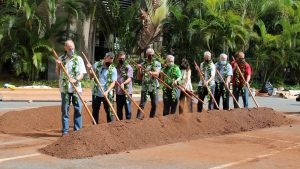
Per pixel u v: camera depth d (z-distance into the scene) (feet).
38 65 64.08
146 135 26.48
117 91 30.55
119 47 74.95
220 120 32.45
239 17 78.79
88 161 21.61
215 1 78.64
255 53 86.22
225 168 21.04
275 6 86.69
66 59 27.22
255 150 25.58
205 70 36.86
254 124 34.24
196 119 31.07
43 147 24.45
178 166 21.16
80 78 27.02
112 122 26.22
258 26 87.20
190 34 78.59
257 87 85.92
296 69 96.32
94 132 24.13
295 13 89.81
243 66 39.32
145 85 32.14
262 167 21.45
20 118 32.37
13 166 20.31
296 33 85.56
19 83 65.51
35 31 65.98
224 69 37.70
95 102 29.07
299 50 87.04
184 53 82.89
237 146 26.63
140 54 75.51
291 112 49.39
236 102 38.40
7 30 62.85
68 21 68.85
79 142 23.27
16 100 52.85
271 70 89.40
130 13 74.38
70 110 36.65
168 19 79.61
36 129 31.55
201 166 21.31
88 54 72.23
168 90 33.22
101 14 73.05
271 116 36.60
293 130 33.37
